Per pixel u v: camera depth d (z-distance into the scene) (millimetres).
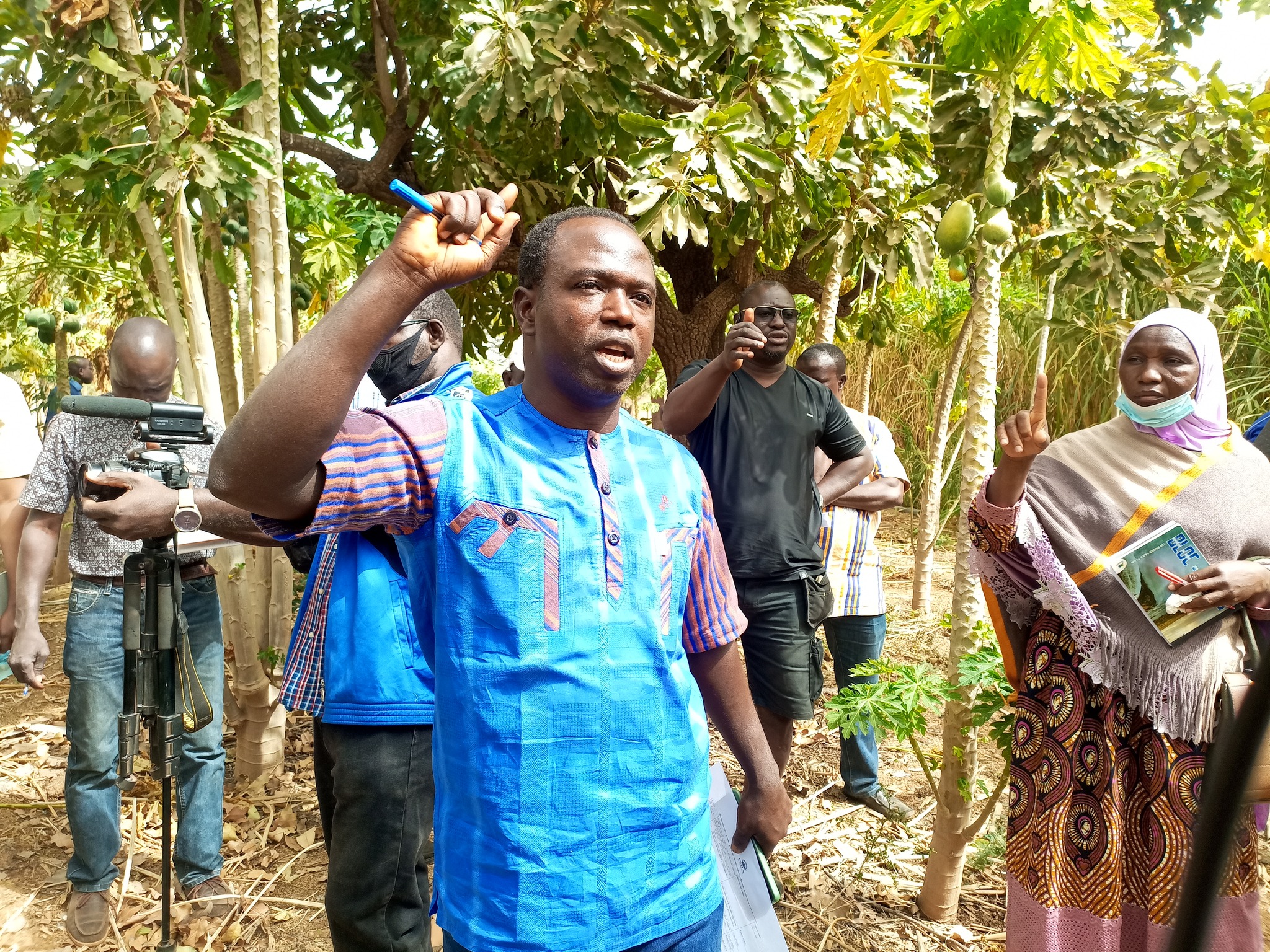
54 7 3301
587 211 1380
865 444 3639
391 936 2258
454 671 1292
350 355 1084
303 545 2672
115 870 3055
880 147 4359
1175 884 2168
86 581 3020
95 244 7344
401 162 6195
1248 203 4352
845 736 3803
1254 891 2051
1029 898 2271
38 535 3006
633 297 1330
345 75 5852
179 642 2287
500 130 4387
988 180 2326
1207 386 2316
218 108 3797
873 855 3400
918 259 4918
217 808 3162
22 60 3557
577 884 1274
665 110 5227
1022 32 2227
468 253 1115
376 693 2191
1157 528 2262
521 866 1265
